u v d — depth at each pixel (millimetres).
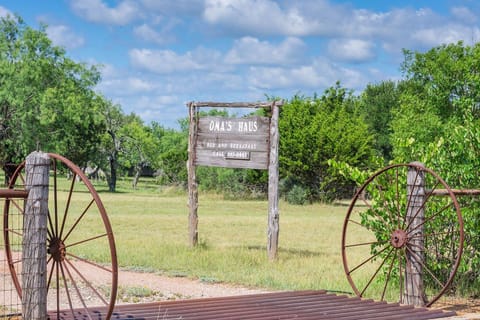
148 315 8242
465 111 13352
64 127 62656
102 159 69250
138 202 42312
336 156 43969
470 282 11914
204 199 46375
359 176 12234
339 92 49812
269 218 16000
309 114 47406
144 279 12750
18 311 9039
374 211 11891
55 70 62875
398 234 10336
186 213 33500
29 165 7594
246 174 48156
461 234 9555
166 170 59531
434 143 12070
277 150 16266
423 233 10344
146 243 18469
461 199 11703
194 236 17781
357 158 44906
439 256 11688
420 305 10141
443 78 41062
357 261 16266
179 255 15938
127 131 73812
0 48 59312
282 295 10297
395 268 11883
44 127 60469
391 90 70500
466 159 12000
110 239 6832
